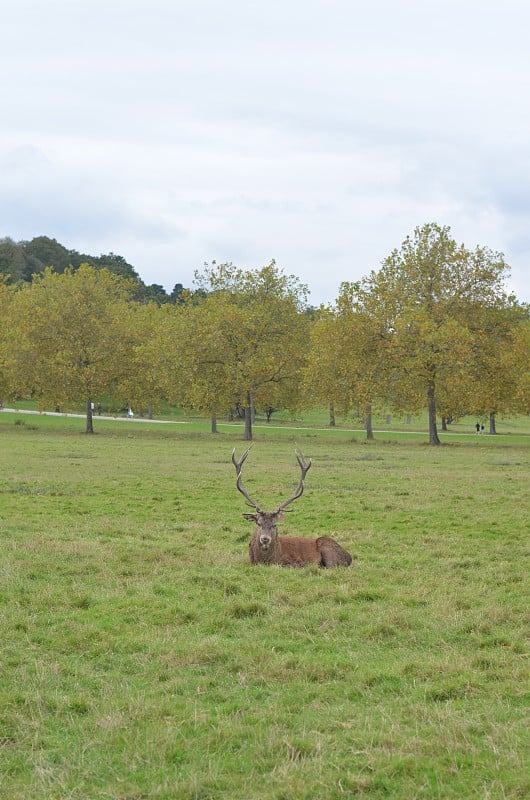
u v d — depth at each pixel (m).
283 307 58.97
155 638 9.46
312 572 13.24
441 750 6.45
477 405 51.78
